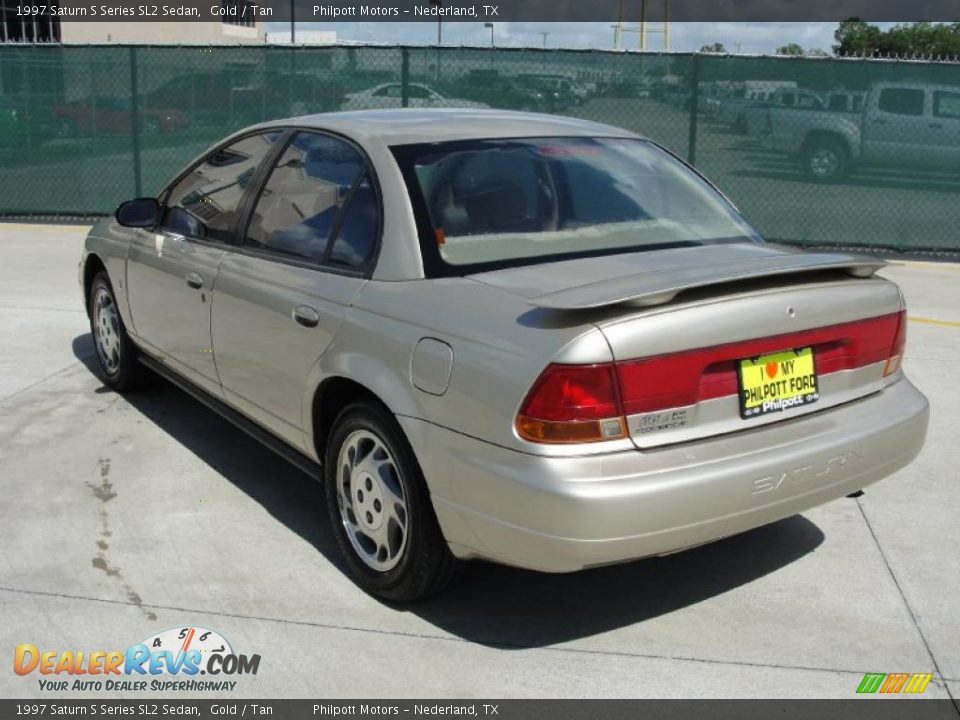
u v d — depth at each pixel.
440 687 3.16
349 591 3.72
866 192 11.27
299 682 3.17
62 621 3.47
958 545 4.16
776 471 3.19
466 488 3.13
